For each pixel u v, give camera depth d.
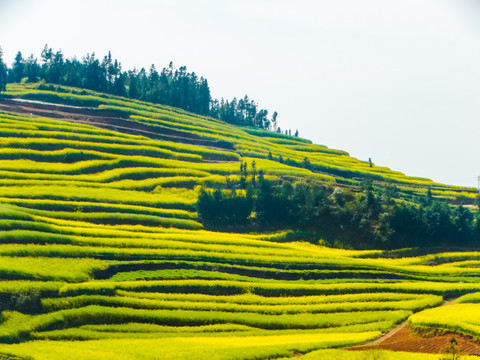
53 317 81.75
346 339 79.88
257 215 148.50
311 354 72.88
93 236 115.00
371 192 150.38
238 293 100.19
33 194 134.50
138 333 80.69
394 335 83.81
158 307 89.38
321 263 117.88
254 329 85.94
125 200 143.75
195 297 95.00
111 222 130.25
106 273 100.00
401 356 71.88
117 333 80.06
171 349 72.81
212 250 117.25
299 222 147.12
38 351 71.00
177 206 149.00
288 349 74.56
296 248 130.25
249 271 110.12
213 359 69.88
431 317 84.00
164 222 136.62
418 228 146.62
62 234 111.62
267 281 107.50
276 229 145.62
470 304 95.88
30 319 81.06
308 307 94.25
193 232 133.75
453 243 148.25
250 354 71.88
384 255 135.88
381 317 90.81
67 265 97.94
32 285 87.12
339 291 104.25
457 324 79.81
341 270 116.56
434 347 77.06
